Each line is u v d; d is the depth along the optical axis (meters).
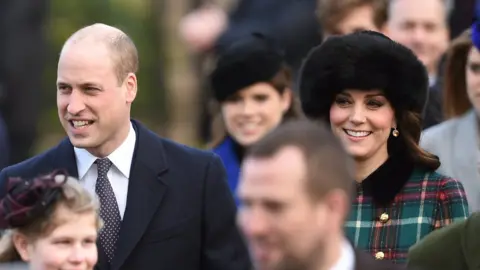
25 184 13.12
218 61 18.08
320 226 10.84
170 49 35.44
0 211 13.09
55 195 12.98
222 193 14.71
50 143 34.59
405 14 19.78
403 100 14.45
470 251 12.98
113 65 14.23
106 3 36.34
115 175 14.49
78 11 36.00
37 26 29.05
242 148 18.03
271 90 17.92
